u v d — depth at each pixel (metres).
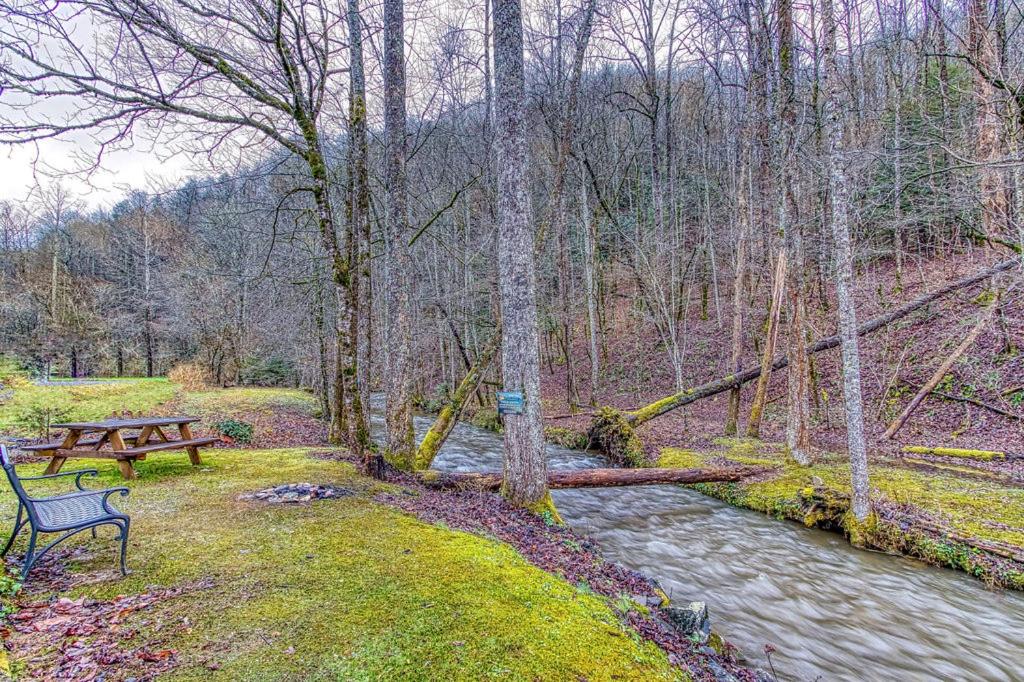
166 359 27.20
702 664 3.67
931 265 16.36
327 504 5.62
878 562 6.62
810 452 9.96
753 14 13.80
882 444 10.96
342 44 9.15
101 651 2.64
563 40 16.47
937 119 11.38
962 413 11.29
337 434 11.09
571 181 18.47
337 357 11.03
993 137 9.05
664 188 21.08
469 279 18.62
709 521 8.30
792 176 10.28
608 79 21.45
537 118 16.91
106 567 3.72
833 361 15.57
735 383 13.36
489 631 3.11
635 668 2.99
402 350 8.14
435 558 4.17
